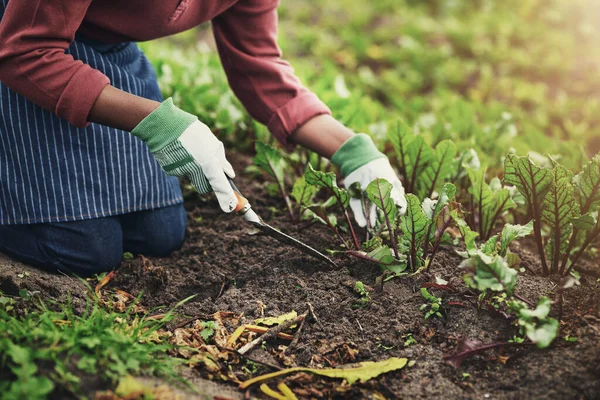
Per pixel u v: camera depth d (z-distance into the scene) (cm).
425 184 246
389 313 198
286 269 223
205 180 192
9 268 218
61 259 222
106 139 221
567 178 195
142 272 228
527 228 195
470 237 193
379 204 206
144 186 232
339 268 219
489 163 287
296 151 292
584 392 167
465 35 520
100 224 225
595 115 407
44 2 182
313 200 270
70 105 188
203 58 377
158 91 246
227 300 212
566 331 183
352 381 175
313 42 535
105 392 158
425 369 181
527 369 174
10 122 212
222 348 189
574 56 507
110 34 212
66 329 171
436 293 200
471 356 181
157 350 181
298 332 195
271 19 238
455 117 334
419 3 603
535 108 443
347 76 477
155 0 202
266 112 238
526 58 491
